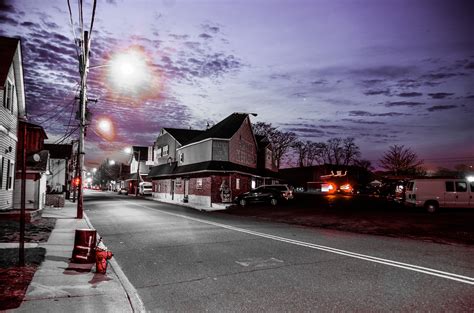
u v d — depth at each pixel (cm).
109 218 2206
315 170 7294
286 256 1003
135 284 754
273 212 2556
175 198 4503
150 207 3256
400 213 2141
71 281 738
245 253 1054
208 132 4031
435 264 881
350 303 609
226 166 3453
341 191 5175
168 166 4803
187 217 2275
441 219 1791
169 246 1198
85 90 2106
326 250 1088
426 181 2233
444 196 2197
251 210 2792
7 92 1995
